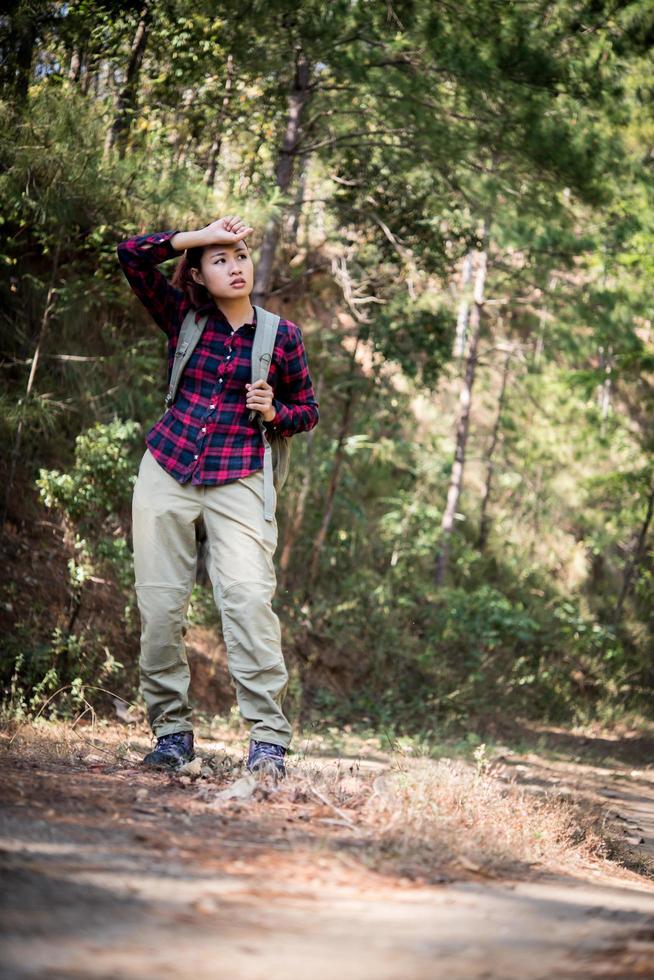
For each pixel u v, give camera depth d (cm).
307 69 1013
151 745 584
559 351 1686
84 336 973
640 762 1102
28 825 254
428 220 1125
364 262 1182
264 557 410
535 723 1286
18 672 701
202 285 416
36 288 867
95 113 805
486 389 1761
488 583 1631
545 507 1833
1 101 750
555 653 1557
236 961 159
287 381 425
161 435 414
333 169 1151
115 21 838
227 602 405
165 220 857
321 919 195
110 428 786
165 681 419
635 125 1188
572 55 921
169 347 427
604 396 2019
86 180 778
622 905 258
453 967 165
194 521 414
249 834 284
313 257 1333
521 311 1805
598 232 1480
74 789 325
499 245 1427
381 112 983
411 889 240
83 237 901
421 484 1655
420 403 1753
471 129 955
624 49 937
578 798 584
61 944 158
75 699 698
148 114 900
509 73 891
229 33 885
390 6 875
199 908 192
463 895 239
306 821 319
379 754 766
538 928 205
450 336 1256
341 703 1075
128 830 267
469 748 855
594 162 976
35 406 849
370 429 1483
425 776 415
